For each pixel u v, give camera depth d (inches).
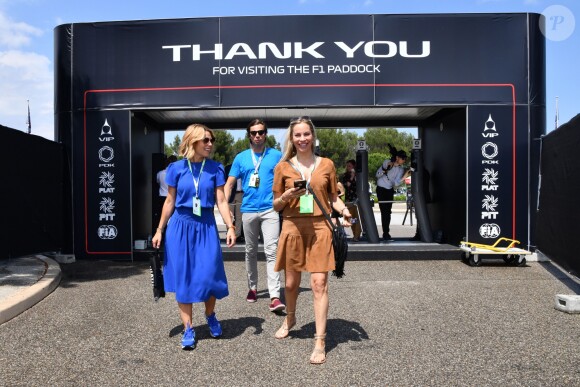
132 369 141.0
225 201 166.1
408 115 419.8
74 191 338.6
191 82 332.2
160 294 161.2
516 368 139.6
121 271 300.0
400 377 133.8
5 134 269.3
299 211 153.1
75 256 339.3
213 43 331.0
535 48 330.6
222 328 180.5
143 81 333.7
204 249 159.9
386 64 330.0
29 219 294.8
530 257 328.2
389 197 419.2
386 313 199.8
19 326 183.8
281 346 160.1
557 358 147.3
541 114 332.5
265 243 209.2
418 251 335.0
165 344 162.7
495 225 329.7
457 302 217.9
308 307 209.6
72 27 337.7
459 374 135.6
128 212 336.8
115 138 335.9
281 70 331.0
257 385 129.3
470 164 330.3
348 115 418.0
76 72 337.7
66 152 339.3
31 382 132.0
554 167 266.5
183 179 160.9
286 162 158.6
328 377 134.3
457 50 329.7
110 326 183.5
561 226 250.2
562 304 203.2
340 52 329.7
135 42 334.6
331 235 152.9
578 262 222.5
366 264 318.3
